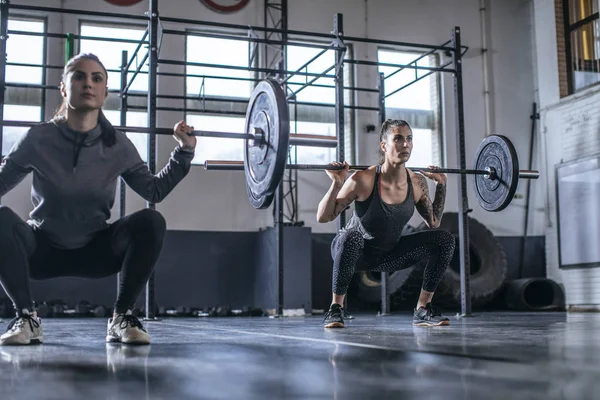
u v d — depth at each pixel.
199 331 2.88
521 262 8.06
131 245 2.02
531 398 0.95
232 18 7.47
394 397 0.98
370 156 7.72
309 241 6.59
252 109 2.41
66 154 1.96
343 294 3.14
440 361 1.46
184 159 2.10
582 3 7.72
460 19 8.27
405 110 8.00
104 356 1.61
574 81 7.77
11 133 6.86
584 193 7.39
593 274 7.24
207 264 7.16
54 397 0.99
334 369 1.32
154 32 4.36
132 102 7.20
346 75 7.82
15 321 2.00
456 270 7.61
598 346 1.87
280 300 5.82
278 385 1.11
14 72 6.89
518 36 8.43
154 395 1.01
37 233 2.01
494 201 3.57
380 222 3.08
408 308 7.46
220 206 7.26
